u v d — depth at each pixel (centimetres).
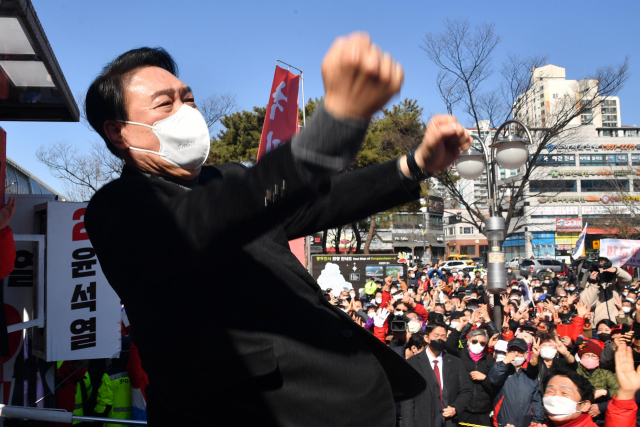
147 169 122
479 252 7975
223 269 105
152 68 123
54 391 436
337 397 110
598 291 1103
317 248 4325
